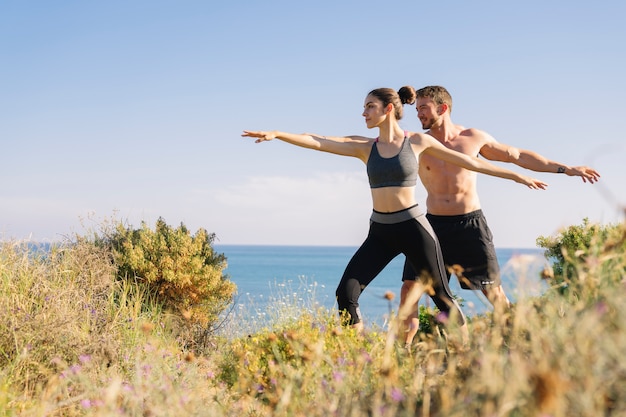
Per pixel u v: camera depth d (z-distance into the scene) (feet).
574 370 6.59
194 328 26.20
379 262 15.80
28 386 14.17
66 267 22.04
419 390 8.84
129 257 26.94
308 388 10.25
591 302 8.63
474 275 17.52
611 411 6.50
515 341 8.42
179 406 10.00
